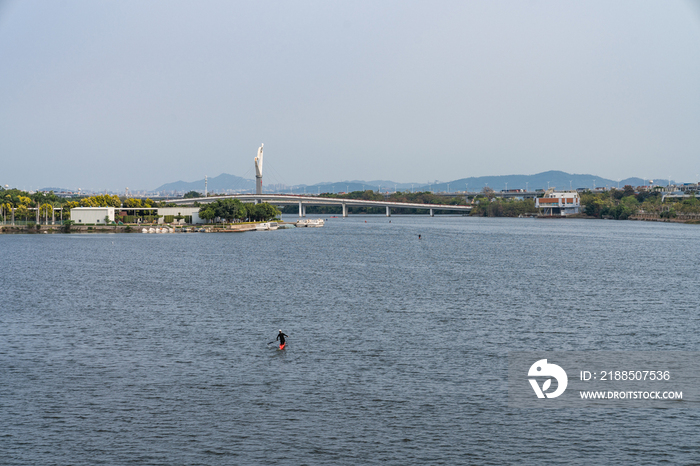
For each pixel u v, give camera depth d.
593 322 84.50
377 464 42.53
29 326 81.00
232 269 151.12
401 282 126.06
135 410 50.97
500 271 148.38
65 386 56.47
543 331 78.69
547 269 153.50
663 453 44.28
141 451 44.19
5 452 43.81
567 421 49.66
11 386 56.38
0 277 134.50
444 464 42.56
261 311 91.81
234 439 46.00
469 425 48.62
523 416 50.38
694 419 50.28
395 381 58.03
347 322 83.62
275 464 42.50
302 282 125.88
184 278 132.62
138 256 186.62
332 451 44.25
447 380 58.56
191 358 65.44
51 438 46.03
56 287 118.44
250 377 59.03
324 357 65.81
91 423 48.53
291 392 55.03
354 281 127.50
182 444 45.22
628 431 47.94
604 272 147.00
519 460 43.12
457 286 120.12
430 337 74.88
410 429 47.69
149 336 75.19
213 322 83.56
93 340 73.19
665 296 108.44
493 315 89.06
